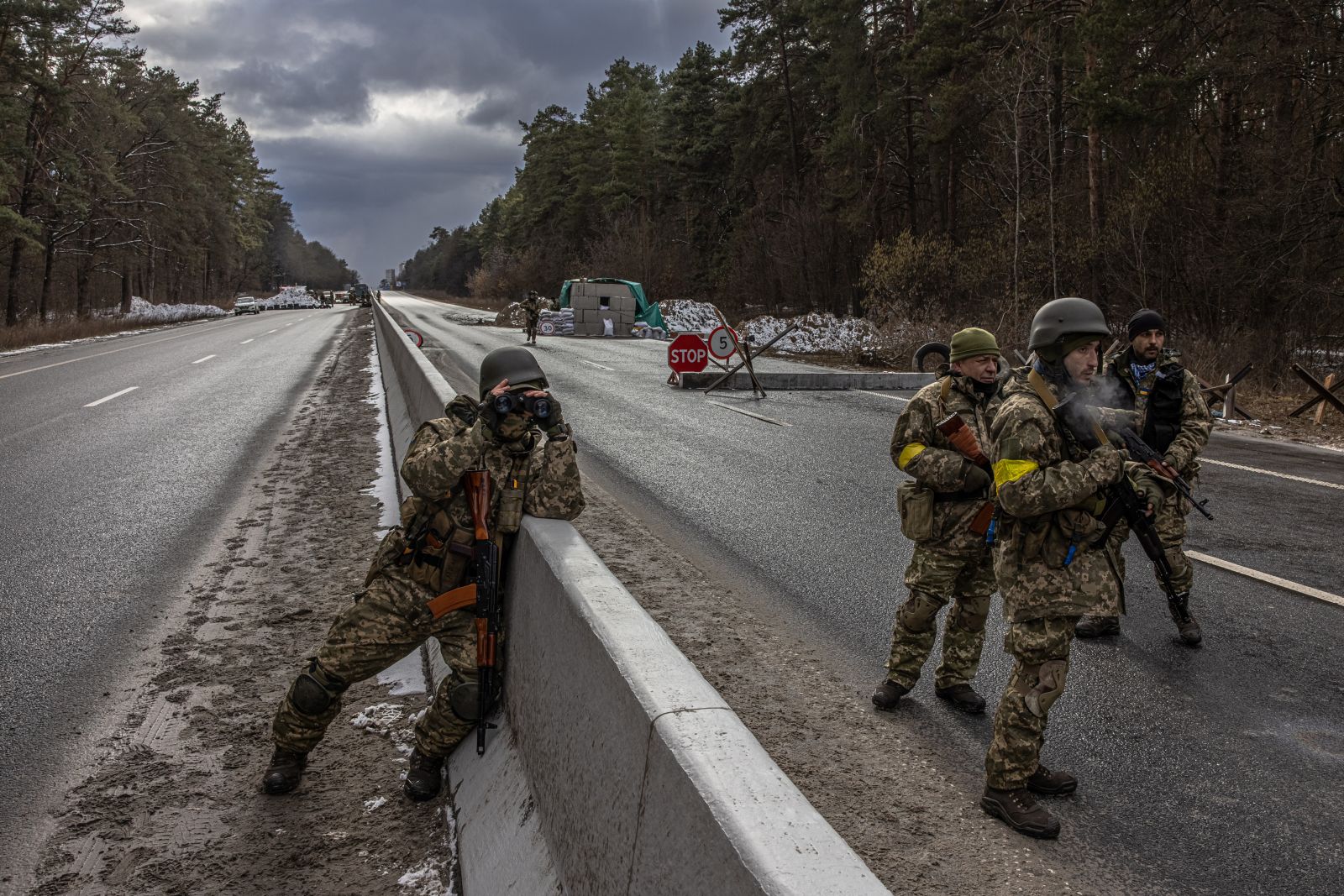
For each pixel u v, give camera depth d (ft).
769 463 35.58
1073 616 10.60
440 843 10.39
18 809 11.37
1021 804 11.12
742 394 59.06
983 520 13.67
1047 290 88.94
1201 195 78.43
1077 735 13.79
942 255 103.30
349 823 10.85
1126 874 10.23
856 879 4.44
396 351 55.52
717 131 214.48
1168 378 17.40
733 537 24.85
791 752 12.93
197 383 62.69
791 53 179.63
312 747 11.51
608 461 35.55
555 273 281.33
